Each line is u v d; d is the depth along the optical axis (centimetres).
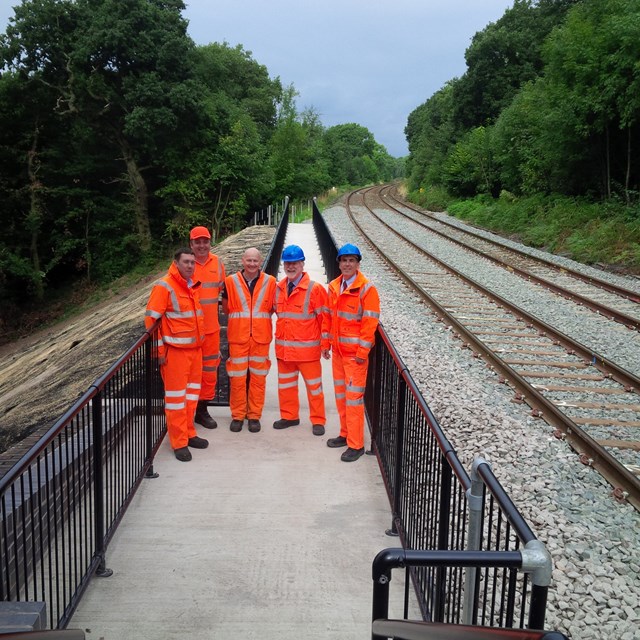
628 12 2281
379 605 235
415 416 423
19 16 3048
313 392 645
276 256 1484
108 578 400
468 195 4372
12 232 3312
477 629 174
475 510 274
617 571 457
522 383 836
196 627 355
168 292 554
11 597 363
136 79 3109
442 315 1245
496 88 4962
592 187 2805
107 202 3481
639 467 629
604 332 1173
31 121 3262
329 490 527
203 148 3466
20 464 299
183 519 475
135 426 514
